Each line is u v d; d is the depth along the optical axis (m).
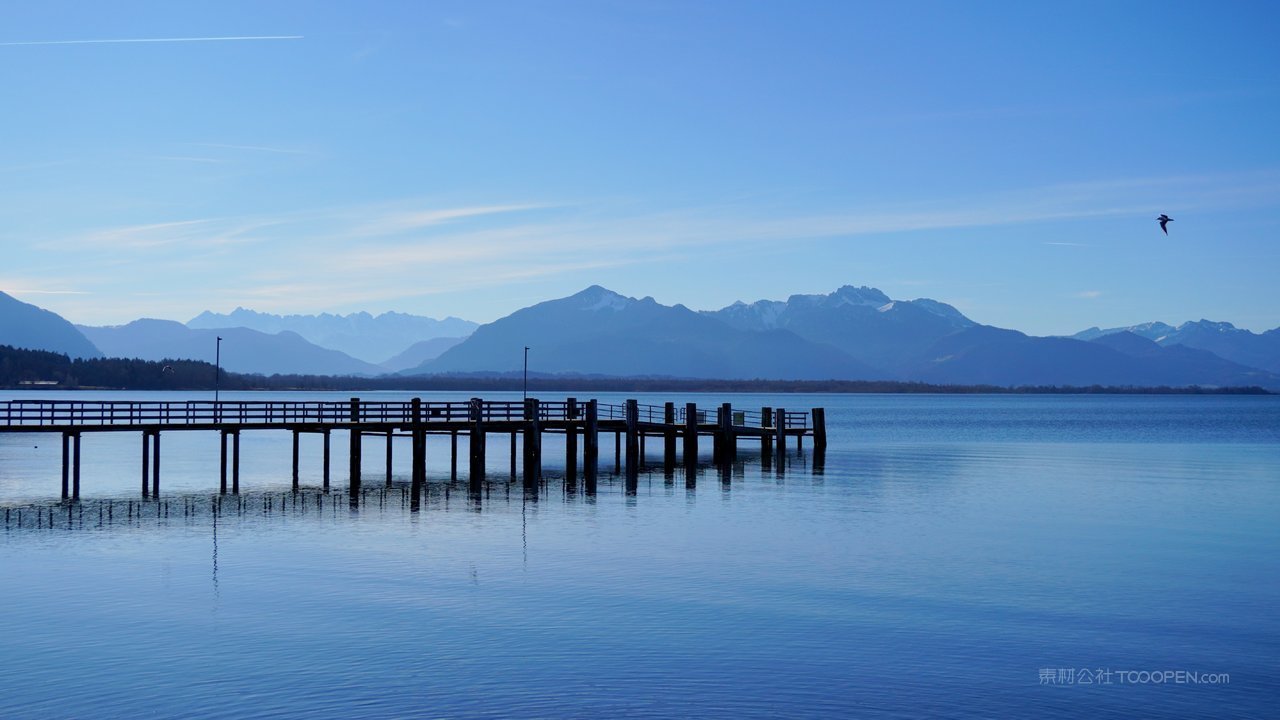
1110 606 32.59
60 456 91.25
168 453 94.69
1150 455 95.81
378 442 114.38
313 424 60.03
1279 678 25.94
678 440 107.81
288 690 24.30
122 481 66.31
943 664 26.70
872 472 73.88
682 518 48.84
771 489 61.19
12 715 22.72
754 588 34.34
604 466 76.25
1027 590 34.59
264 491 59.16
